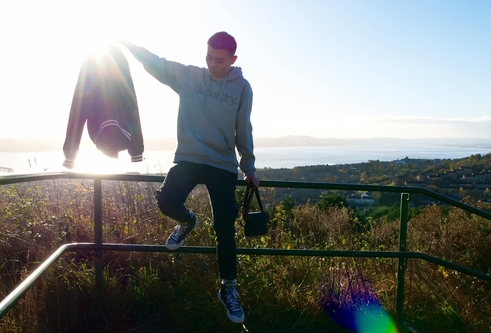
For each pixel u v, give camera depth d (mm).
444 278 4457
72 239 4168
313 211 5777
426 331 3688
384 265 4410
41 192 4672
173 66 2803
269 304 3643
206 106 2719
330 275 3928
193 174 2709
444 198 3570
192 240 4137
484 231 5855
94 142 2719
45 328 3098
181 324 3436
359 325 3635
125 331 3332
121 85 2799
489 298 4270
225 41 2643
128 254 3975
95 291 3469
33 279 2209
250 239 4434
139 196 4621
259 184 3195
